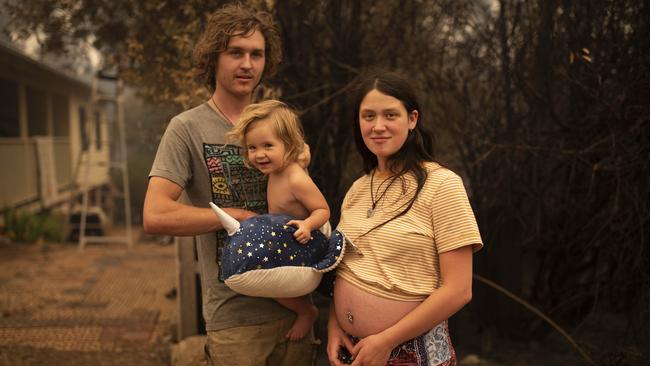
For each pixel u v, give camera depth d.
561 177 3.94
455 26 3.97
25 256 8.49
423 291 1.67
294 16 3.76
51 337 4.78
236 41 2.00
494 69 3.88
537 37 3.70
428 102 4.00
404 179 1.75
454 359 1.84
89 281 6.95
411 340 1.72
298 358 2.12
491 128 3.87
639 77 3.25
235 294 2.04
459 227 1.63
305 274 1.78
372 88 1.76
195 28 3.50
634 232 3.44
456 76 4.08
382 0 3.95
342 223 1.88
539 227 3.92
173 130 2.00
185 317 4.27
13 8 4.79
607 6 3.34
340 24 3.83
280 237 1.78
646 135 3.28
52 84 14.48
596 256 3.89
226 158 2.02
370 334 1.72
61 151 14.78
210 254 2.08
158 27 4.04
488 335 4.02
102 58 5.36
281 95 3.76
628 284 3.52
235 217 1.91
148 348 4.54
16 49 9.71
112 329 5.03
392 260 1.70
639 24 3.29
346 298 1.76
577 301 3.98
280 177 1.93
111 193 14.66
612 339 3.73
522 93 3.80
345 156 3.93
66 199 14.71
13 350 4.37
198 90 3.30
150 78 4.41
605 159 3.31
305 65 3.83
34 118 13.95
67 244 10.07
